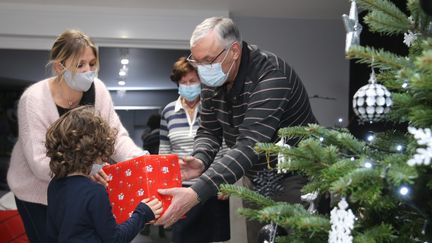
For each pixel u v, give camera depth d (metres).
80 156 1.43
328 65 4.23
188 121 2.78
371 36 3.03
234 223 2.91
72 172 1.45
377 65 0.96
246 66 1.63
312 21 4.23
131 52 4.04
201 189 1.42
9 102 3.79
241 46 1.63
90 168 1.48
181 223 2.63
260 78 1.58
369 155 0.99
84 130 1.45
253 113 1.54
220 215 2.63
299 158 1.00
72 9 3.77
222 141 1.99
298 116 1.70
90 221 1.37
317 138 1.06
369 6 1.01
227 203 2.66
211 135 1.91
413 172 0.75
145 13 3.85
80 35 1.69
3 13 3.69
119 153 1.87
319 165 0.99
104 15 3.80
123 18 3.83
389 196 0.86
